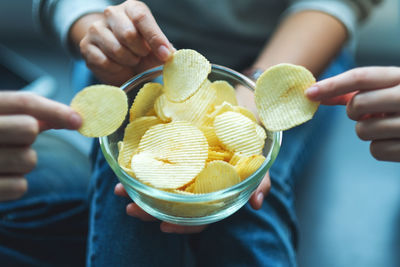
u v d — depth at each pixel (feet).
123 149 1.55
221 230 1.97
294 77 1.50
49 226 2.29
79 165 2.71
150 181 1.41
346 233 3.00
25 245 2.23
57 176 2.56
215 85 1.64
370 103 1.62
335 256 2.91
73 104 1.47
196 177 1.45
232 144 1.50
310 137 2.63
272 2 2.64
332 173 3.27
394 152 1.70
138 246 1.81
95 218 1.91
